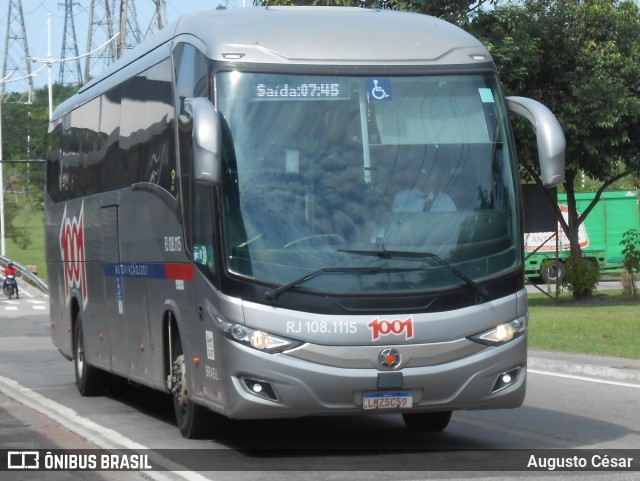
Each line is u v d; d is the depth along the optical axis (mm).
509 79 26422
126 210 12211
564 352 17047
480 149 9367
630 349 17000
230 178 8945
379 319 8727
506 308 9078
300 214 8922
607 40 27156
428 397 8828
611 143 26734
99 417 12711
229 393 8812
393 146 9172
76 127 15172
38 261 75625
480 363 8930
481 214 9188
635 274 31203
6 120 93562
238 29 9477
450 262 8992
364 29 9617
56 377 17641
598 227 43875
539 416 11789
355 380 8664
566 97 27078
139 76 11820
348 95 9211
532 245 42844
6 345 24922
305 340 8664
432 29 9844
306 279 8727
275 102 9125
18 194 94875
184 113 9820
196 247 9484
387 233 8953
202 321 9352
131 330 12180
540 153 9211
